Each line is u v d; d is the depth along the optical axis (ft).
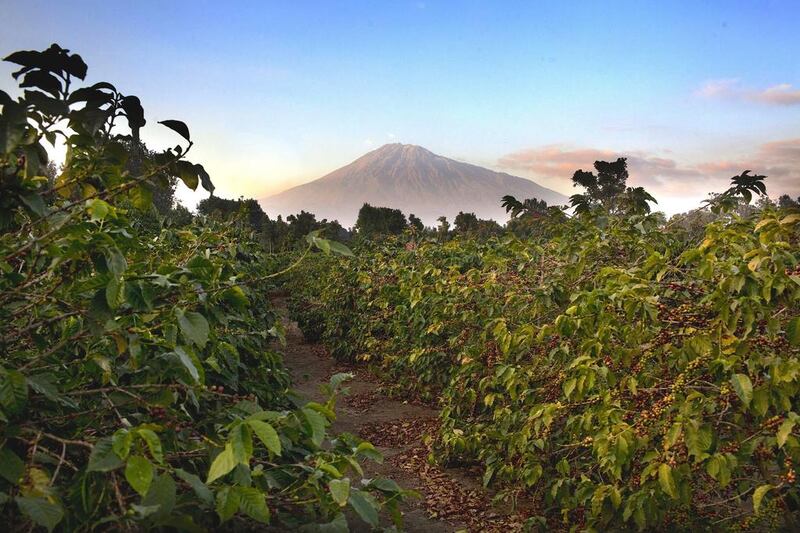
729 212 15.70
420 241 31.83
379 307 32.30
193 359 7.39
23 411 6.60
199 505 6.77
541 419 12.80
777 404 9.04
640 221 16.65
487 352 17.34
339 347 36.22
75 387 7.71
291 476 8.10
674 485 9.21
